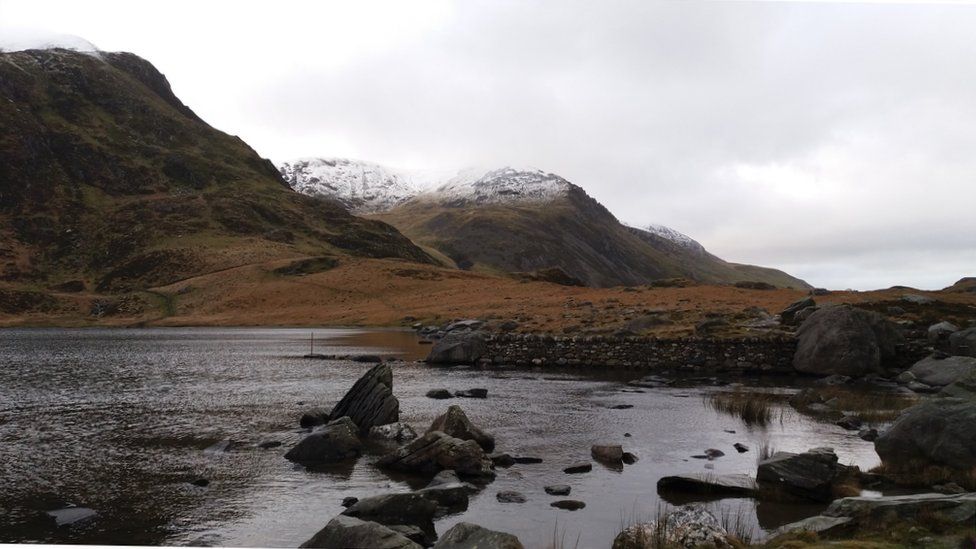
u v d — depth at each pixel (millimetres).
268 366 47281
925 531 10117
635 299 72938
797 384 36469
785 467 15398
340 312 124688
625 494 15336
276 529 13023
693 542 10984
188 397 31766
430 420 25453
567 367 45906
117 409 28109
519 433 22891
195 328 117438
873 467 16297
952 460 14891
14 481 16578
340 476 17219
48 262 188125
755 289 81562
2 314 137625
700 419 25484
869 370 38031
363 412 23625
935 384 33469
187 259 184625
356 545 10773
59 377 40469
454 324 68125
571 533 12594
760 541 11414
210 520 13562
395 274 158875
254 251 193750
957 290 64750
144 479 16812
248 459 19109
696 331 46938
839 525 10852
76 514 13734
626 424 24547
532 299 94250
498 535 10797
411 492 13477
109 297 157125
